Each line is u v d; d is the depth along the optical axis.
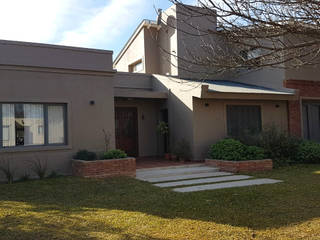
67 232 5.84
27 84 11.40
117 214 6.94
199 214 6.91
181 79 16.22
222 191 9.09
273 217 6.64
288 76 17.06
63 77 12.13
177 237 5.53
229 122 15.93
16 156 11.12
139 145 17.19
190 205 7.64
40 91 11.64
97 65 12.87
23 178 10.99
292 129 17.47
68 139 12.12
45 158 11.64
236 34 5.31
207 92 14.21
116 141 16.50
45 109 11.86
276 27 5.20
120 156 11.91
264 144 14.41
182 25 17.86
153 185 10.25
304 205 7.52
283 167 13.80
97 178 11.09
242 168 12.79
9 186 9.90
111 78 13.26
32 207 7.57
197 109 14.93
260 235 5.59
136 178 11.50
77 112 12.39
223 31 5.33
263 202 7.87
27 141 11.46
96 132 12.76
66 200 8.28
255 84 18.66
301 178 11.20
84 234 5.73
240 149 13.45
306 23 5.25
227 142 13.93
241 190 9.20
